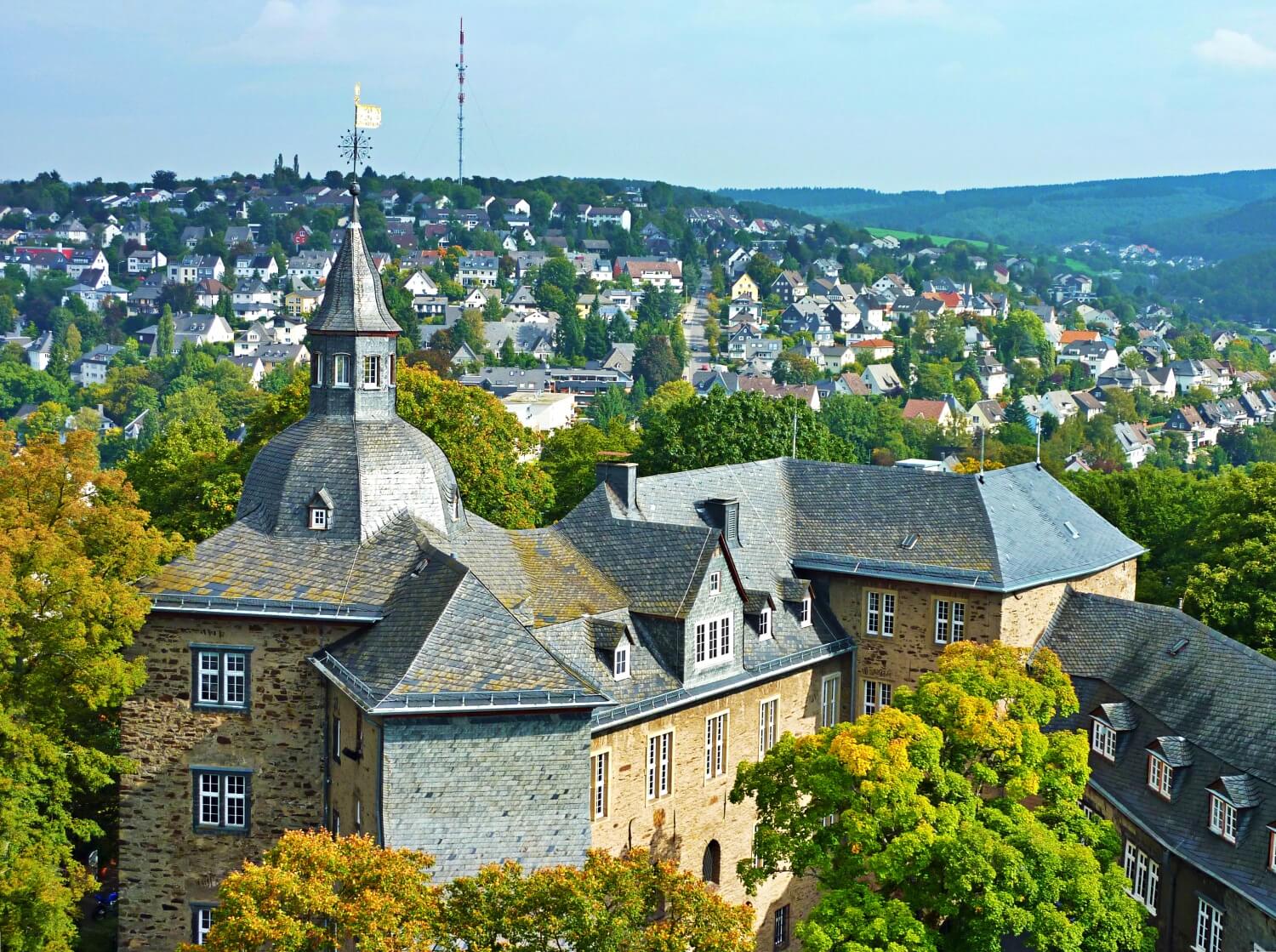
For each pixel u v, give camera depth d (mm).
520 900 50844
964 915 62562
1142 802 74938
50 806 69562
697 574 76688
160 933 72000
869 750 63125
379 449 74688
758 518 89500
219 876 71250
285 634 69438
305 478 73812
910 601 86750
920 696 68000
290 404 115938
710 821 78375
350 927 48906
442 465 77250
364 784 63969
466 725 62156
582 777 63625
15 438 76125
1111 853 66688
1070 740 67438
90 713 75062
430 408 114375
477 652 63500
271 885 49406
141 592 70375
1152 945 64125
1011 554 85688
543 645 64812
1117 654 83062
